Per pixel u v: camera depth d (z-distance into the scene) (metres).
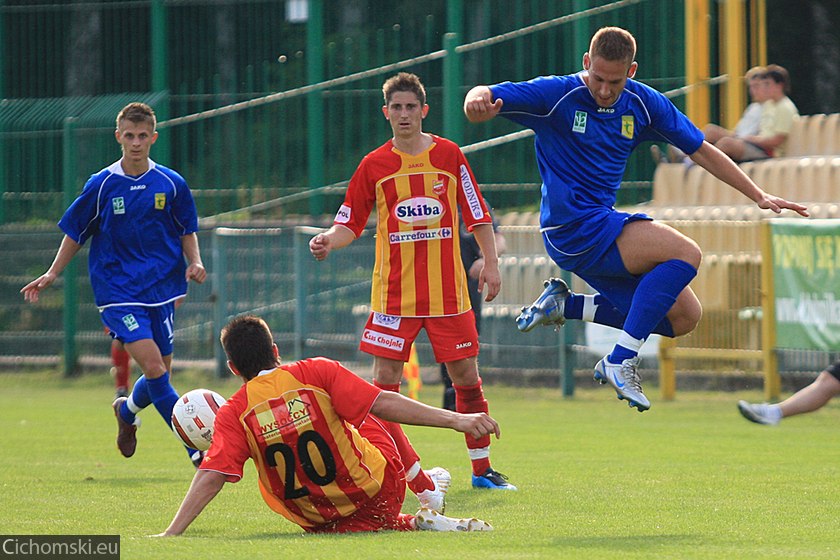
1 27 72.19
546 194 21.22
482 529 18.72
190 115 70.81
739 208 49.12
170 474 27.67
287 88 70.12
